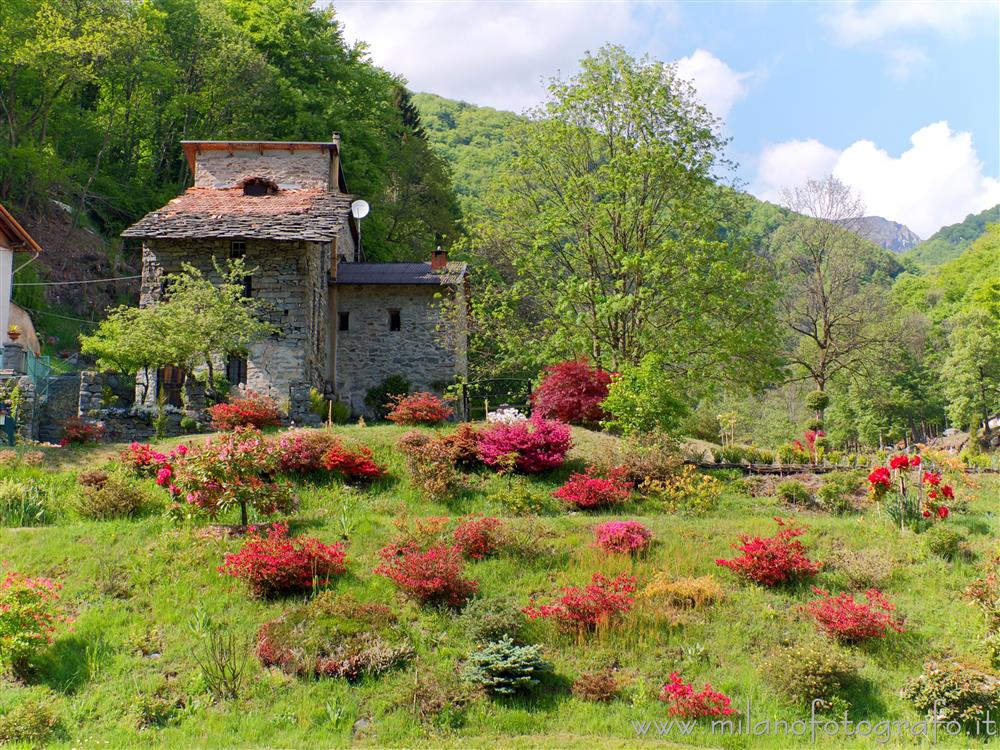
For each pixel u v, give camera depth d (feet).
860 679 44.19
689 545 56.95
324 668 42.83
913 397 158.30
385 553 52.75
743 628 48.08
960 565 53.98
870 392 152.15
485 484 68.18
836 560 54.49
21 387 80.48
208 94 156.35
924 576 53.16
